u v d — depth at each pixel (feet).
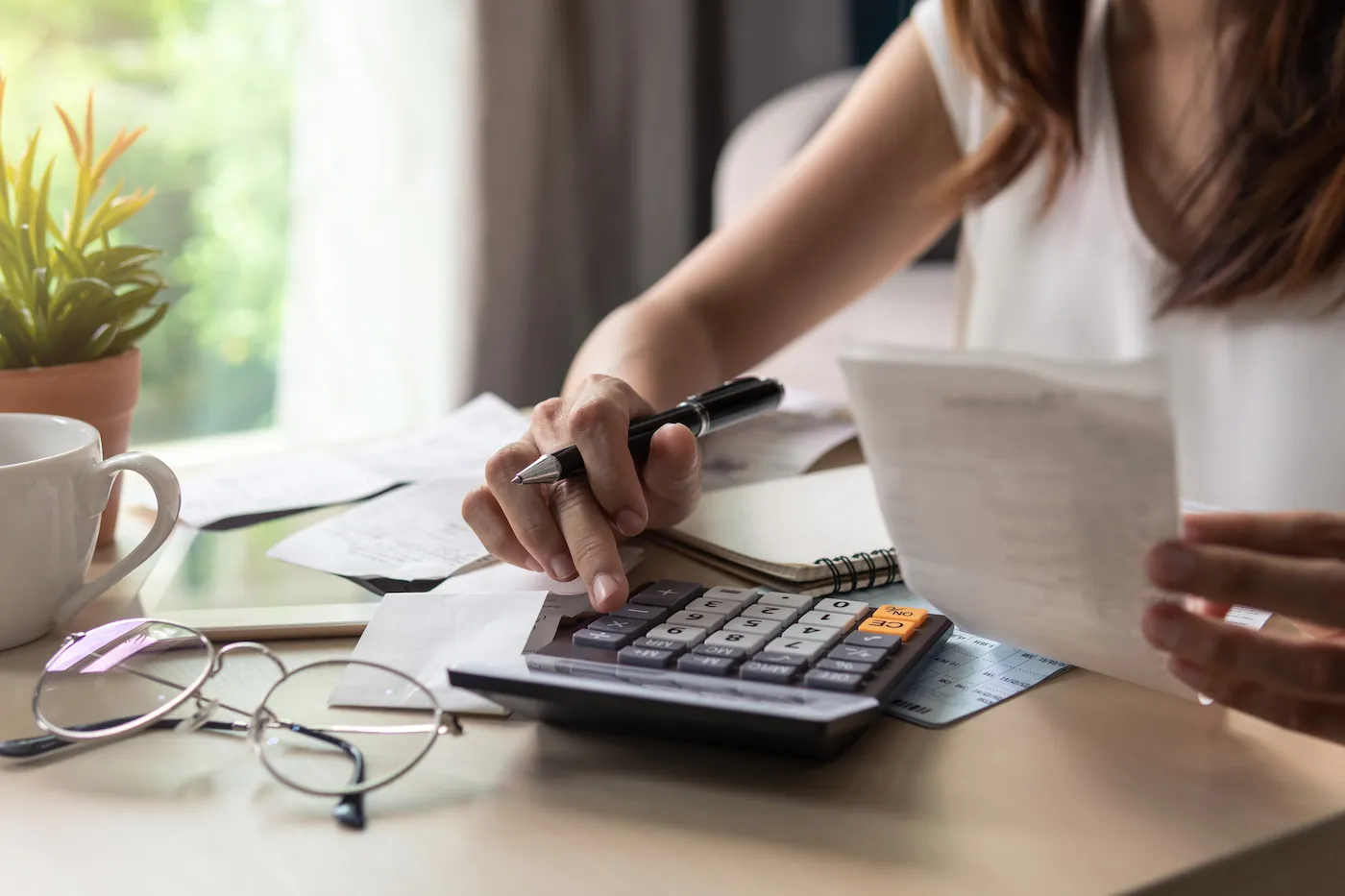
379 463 2.77
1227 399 3.15
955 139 3.55
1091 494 1.32
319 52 5.89
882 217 3.55
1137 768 1.41
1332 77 2.61
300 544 2.23
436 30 6.10
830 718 1.35
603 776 1.42
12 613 1.81
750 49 7.30
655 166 6.87
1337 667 1.35
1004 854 1.24
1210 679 1.40
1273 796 1.35
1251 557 1.32
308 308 6.07
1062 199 3.39
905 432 1.44
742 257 3.34
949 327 5.58
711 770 1.43
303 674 1.68
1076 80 3.19
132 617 1.92
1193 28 3.04
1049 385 1.26
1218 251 2.87
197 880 1.23
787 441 2.83
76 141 2.35
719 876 1.21
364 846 1.28
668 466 2.06
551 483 1.92
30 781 1.44
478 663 1.56
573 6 6.61
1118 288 3.29
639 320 3.06
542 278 6.80
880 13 7.97
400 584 2.03
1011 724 1.53
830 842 1.27
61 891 1.21
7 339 2.17
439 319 6.37
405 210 6.19
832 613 1.72
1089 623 1.45
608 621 1.69
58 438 1.97
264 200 6.28
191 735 1.55
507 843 1.28
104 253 2.32
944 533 1.51
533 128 6.38
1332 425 3.00
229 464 2.88
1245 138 2.81
